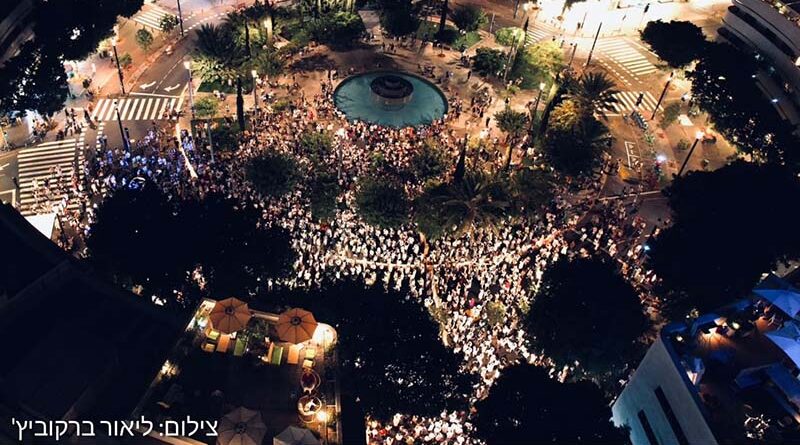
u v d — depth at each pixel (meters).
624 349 48.81
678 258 55.97
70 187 64.19
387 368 44.56
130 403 36.28
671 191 63.28
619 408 43.59
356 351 44.91
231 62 78.00
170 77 82.94
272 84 82.00
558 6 109.31
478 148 71.44
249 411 31.48
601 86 72.88
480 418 42.28
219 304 36.53
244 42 81.94
